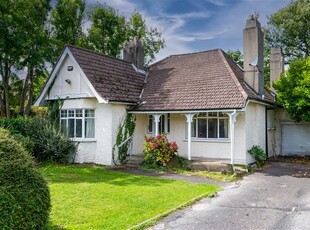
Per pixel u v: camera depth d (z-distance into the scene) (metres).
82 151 17.34
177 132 18.42
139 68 21.53
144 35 38.53
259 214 7.87
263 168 16.19
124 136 17.52
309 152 20.98
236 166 15.26
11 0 24.86
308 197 9.76
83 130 17.45
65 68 18.19
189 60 21.12
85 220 6.97
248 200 9.34
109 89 17.05
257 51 17.77
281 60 22.81
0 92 29.95
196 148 17.73
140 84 20.08
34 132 16.86
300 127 21.34
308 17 36.19
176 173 14.37
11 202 4.92
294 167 16.53
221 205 8.73
